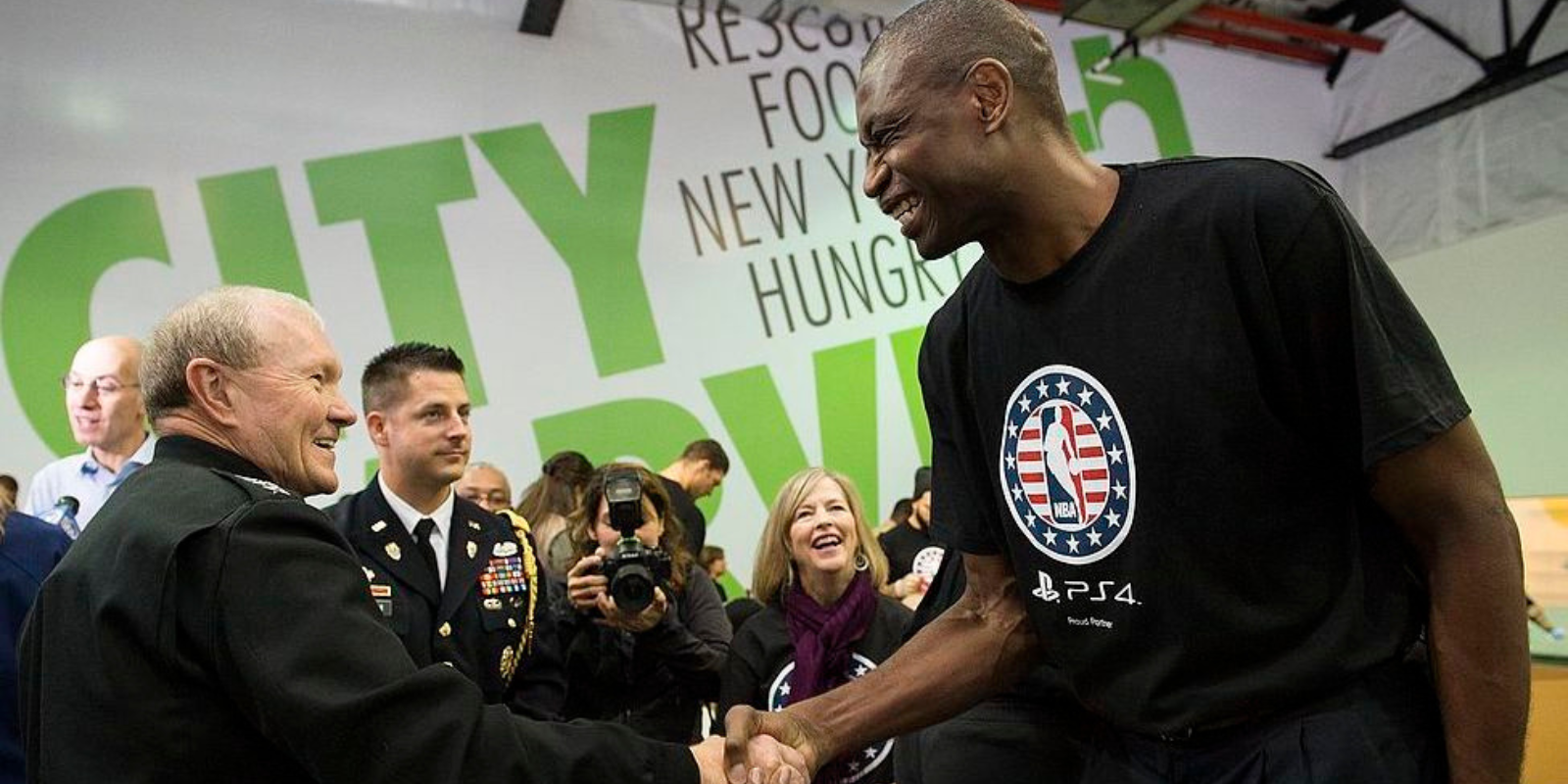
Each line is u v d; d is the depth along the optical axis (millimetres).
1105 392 1035
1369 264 947
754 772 1168
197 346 1266
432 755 1060
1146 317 1008
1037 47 1045
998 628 1256
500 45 5215
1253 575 993
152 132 4715
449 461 2031
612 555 2385
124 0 4738
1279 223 949
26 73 4594
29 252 4523
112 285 4602
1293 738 982
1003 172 1020
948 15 1031
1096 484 1054
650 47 5469
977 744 1327
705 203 5457
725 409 5340
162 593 1067
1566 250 5453
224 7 4855
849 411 5551
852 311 5629
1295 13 6676
